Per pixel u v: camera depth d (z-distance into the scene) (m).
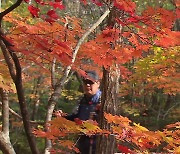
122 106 10.26
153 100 11.79
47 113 3.03
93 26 3.38
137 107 10.71
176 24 7.28
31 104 12.45
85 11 7.37
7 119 2.55
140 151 2.54
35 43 2.00
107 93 3.43
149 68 6.09
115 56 3.02
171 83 7.05
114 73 3.45
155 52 5.52
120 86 9.03
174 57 5.59
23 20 4.18
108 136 3.28
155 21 2.45
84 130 2.39
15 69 1.95
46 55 2.19
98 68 4.92
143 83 9.21
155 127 10.40
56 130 2.51
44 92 12.06
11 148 2.39
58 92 3.14
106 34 2.89
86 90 3.26
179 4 2.38
